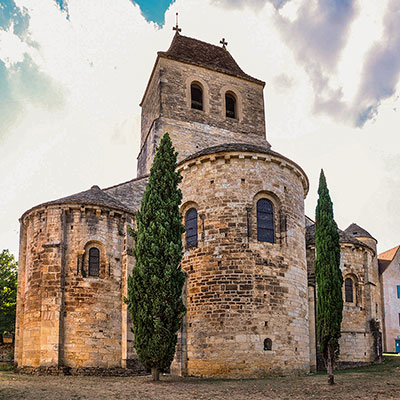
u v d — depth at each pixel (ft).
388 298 162.30
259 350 70.28
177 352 73.97
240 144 84.69
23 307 88.43
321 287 74.49
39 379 67.77
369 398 50.14
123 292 83.82
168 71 126.52
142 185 106.01
